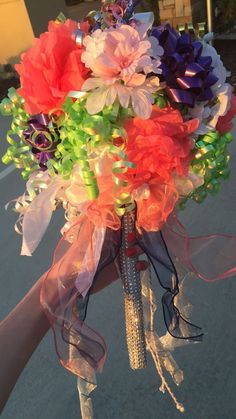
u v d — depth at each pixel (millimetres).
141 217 387
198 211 1188
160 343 557
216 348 815
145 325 514
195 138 368
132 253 419
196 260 449
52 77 344
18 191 1509
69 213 428
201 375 775
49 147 386
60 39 350
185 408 731
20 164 444
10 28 2889
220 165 406
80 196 375
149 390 771
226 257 453
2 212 1392
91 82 335
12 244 1232
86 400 517
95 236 396
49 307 387
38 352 875
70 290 401
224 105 373
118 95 329
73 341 419
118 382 794
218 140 387
